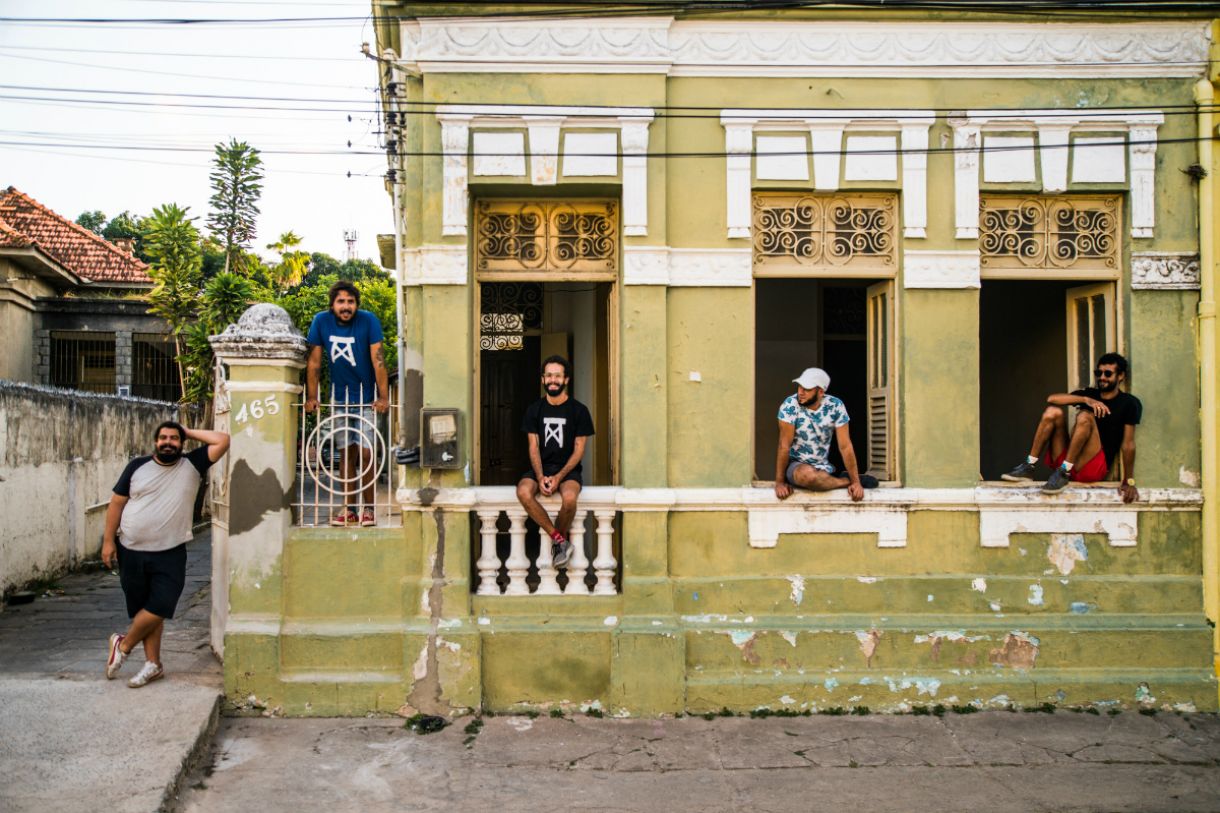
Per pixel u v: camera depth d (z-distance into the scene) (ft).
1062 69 23.89
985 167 23.93
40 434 35.24
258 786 18.76
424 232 23.16
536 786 19.11
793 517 23.47
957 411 23.82
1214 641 23.62
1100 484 24.17
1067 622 23.57
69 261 68.80
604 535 23.36
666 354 23.40
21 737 18.97
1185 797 19.01
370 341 24.06
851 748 21.07
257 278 68.59
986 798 18.86
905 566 23.63
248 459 22.59
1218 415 24.00
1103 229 24.58
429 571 22.80
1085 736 21.81
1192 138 24.29
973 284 23.73
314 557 22.79
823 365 35.63
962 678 23.09
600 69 23.26
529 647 22.68
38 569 34.99
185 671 23.62
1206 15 23.84
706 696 22.68
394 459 23.73
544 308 33.78
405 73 23.43
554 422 23.25
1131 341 24.12
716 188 23.66
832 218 24.26
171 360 66.03
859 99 23.80
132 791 16.88
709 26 23.53
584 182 23.22
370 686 22.25
